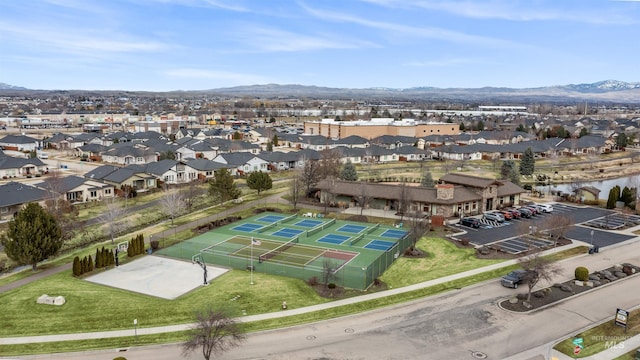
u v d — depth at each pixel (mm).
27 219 52188
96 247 61125
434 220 70750
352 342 36562
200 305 42438
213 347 34625
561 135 179125
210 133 179750
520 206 83250
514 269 51688
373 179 108500
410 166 130000
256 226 71938
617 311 38406
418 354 34719
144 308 41875
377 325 39406
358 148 139500
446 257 56938
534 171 124500
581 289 46438
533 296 44656
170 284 47875
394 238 65688
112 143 152125
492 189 80688
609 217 76000
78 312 41125
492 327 38812
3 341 36531
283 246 61406
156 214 78250
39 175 110812
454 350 35250
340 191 83812
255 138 175875
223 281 48469
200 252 58562
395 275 51188
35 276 50594
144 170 101125
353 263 54531
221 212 79938
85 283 48031
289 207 83688
